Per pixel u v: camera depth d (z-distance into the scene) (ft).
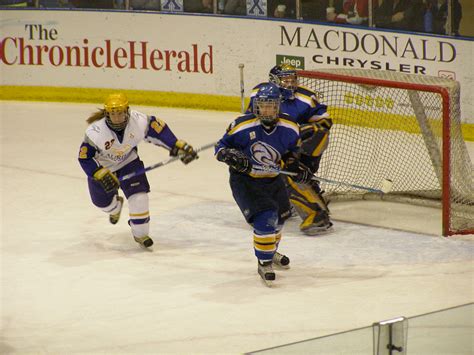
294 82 60.03
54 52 106.63
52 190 74.95
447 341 35.58
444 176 60.75
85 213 68.39
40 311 49.24
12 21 106.93
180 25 101.60
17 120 99.96
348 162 74.28
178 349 43.88
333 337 33.45
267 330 46.09
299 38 96.27
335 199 70.13
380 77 66.59
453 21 88.33
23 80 108.17
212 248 59.98
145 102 104.68
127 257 58.23
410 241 60.64
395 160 74.64
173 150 57.36
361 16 92.48
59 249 59.93
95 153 56.39
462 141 63.46
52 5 105.40
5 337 45.68
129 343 44.73
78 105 106.63
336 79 67.10
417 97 65.92
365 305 49.55
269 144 51.26
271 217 51.42
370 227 63.82
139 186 58.23
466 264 56.18
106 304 50.16
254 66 99.50
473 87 88.79
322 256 58.03
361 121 78.33
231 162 50.31
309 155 58.39
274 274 52.39
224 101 101.76
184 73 102.73
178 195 73.10
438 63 89.92
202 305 49.83
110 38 104.47
